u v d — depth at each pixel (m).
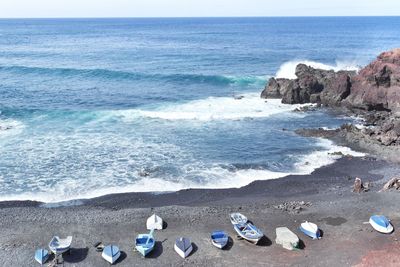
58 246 24.75
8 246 25.61
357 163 38.81
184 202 31.50
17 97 60.25
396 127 43.62
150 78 73.94
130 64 89.88
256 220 28.95
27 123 48.16
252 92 66.19
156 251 25.33
